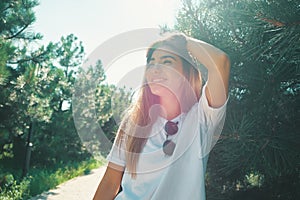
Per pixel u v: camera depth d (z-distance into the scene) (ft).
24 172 45.62
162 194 4.71
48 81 39.65
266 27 7.10
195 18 10.77
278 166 8.06
